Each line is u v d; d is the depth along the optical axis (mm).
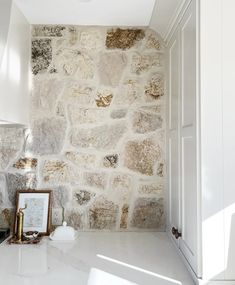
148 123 2275
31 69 2270
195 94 1433
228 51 1385
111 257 1726
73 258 1708
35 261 1653
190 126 1535
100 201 2250
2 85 1716
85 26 2285
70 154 2256
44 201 2195
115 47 2289
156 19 2098
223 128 1378
